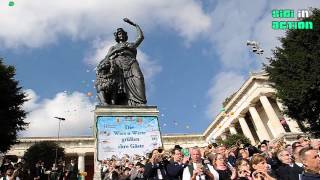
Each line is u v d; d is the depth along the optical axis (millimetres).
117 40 24453
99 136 18500
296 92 32875
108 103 21672
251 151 13977
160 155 11695
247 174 8445
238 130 78688
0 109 37406
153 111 19875
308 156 6977
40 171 24703
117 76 22172
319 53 32312
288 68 34312
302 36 34062
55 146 62844
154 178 11250
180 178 10523
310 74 32250
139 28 24703
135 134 19016
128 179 14414
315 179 6801
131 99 21891
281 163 10500
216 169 10141
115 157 17969
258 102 70125
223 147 12305
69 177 25328
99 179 17109
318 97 32344
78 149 80062
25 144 77000
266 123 72188
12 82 39094
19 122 39562
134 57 23422
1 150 38875
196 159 10000
